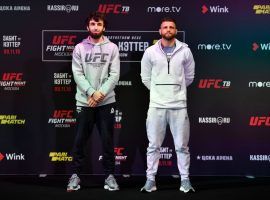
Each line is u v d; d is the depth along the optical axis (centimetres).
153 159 348
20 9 388
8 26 388
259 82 391
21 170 399
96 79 348
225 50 390
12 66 391
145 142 397
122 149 398
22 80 393
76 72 348
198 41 390
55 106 395
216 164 397
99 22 343
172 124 347
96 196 334
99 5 388
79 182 354
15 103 394
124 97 394
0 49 390
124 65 392
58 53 391
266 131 394
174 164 398
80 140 351
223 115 394
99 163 399
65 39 390
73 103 395
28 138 396
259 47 389
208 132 396
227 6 387
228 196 335
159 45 343
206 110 394
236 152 396
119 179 387
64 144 397
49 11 388
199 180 383
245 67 391
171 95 339
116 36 390
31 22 389
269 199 327
